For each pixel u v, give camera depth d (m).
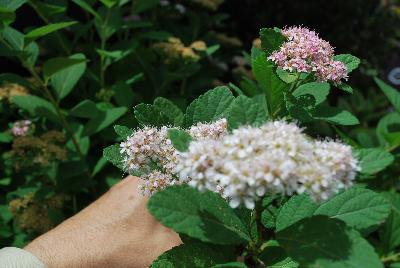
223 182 0.19
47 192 0.45
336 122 0.28
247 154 0.19
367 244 0.19
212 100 0.27
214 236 0.20
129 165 0.25
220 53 0.70
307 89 0.30
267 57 0.28
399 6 1.00
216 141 0.20
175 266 0.23
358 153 0.23
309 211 0.22
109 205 0.31
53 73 0.44
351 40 0.84
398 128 0.51
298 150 0.19
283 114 0.30
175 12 0.71
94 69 0.57
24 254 0.27
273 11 0.83
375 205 0.21
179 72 0.56
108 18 0.53
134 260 0.28
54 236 0.29
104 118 0.47
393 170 0.49
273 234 0.23
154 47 0.55
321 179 0.19
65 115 0.50
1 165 0.49
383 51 0.87
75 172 0.46
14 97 0.47
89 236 0.29
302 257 0.19
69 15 0.69
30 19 0.66
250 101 0.22
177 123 0.27
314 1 0.82
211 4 0.66
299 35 0.28
